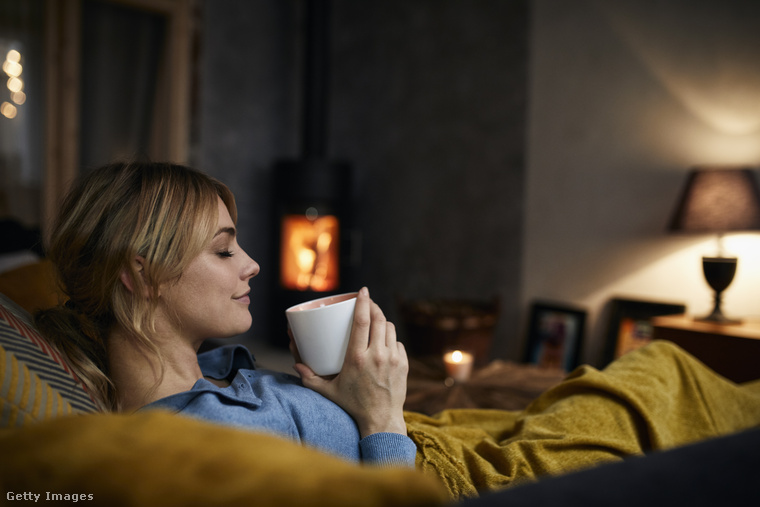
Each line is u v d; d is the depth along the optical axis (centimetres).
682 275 273
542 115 326
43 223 346
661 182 281
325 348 73
